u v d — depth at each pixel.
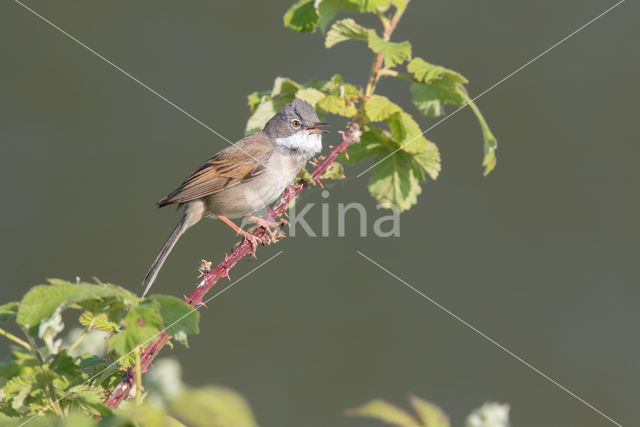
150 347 4.15
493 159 7.19
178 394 2.45
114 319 3.68
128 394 3.91
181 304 3.56
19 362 4.08
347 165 7.96
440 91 7.42
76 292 3.51
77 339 4.59
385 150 7.61
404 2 7.38
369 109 7.17
